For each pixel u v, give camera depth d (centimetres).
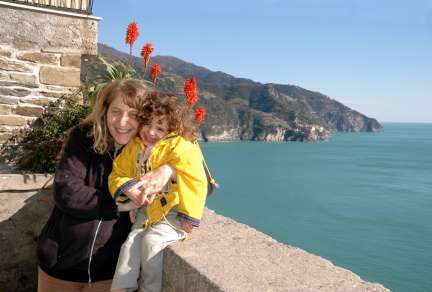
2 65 482
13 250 374
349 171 14600
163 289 213
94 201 203
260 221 6844
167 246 210
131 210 215
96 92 423
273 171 14250
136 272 202
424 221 7012
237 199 9000
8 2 476
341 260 4778
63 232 209
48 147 417
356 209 8000
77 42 518
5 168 431
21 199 374
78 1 515
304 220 6988
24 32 491
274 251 214
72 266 207
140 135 212
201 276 177
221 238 232
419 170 15412
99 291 214
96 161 215
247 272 181
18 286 378
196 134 213
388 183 11806
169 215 207
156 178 194
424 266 4622
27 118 497
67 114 460
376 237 5928
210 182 213
